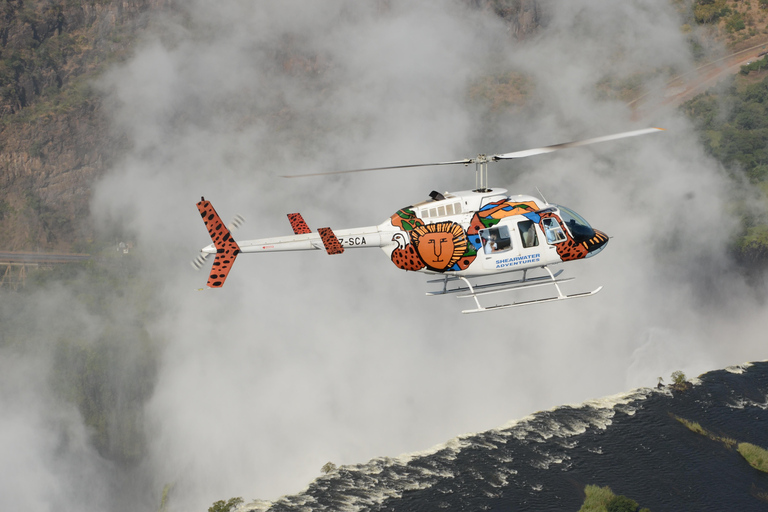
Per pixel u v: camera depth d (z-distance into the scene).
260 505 46.88
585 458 52.88
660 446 54.69
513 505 46.44
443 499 47.19
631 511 44.09
